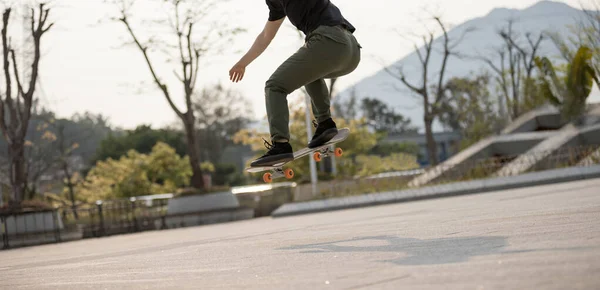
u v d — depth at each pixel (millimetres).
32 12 19641
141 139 65812
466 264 2098
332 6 4215
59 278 3424
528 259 2031
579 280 1581
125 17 22234
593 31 28047
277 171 4434
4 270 5125
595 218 3332
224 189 22359
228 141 66688
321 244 3932
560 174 20172
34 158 30594
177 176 39969
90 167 63625
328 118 4457
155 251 5930
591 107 24766
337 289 1890
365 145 31844
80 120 71875
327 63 4105
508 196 11320
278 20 4387
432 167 23484
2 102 19469
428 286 1756
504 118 30234
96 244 12227
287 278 2275
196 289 2254
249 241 5703
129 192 37500
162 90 22828
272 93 4137
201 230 14281
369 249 3086
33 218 17828
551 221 3512
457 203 10984
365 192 21859
